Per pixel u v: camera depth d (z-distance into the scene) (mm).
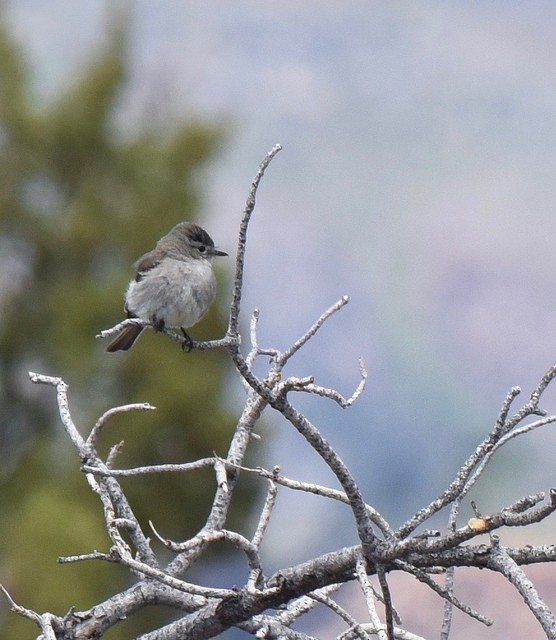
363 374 3963
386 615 3812
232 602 4281
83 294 23406
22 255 24781
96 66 25406
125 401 22656
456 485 3900
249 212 3795
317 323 4895
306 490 4109
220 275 22906
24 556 19969
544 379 3957
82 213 24453
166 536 22344
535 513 3594
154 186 25328
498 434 3949
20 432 24016
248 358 5016
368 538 3912
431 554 3807
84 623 4508
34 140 24969
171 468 4207
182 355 22703
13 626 18938
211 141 25594
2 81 25359
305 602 4605
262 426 22203
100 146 25328
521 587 3533
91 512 22062
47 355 23875
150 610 20375
